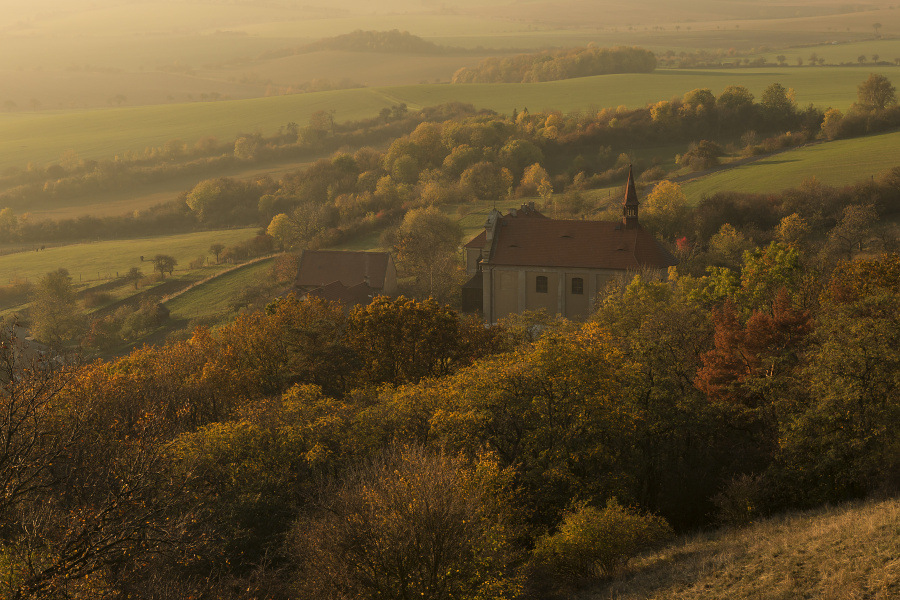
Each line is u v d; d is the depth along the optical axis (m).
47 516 22.98
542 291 95.00
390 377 62.34
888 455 32.78
